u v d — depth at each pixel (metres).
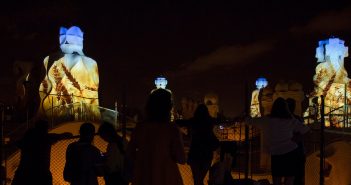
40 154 7.12
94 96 21.34
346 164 16.28
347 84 27.47
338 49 27.56
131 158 5.96
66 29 21.58
